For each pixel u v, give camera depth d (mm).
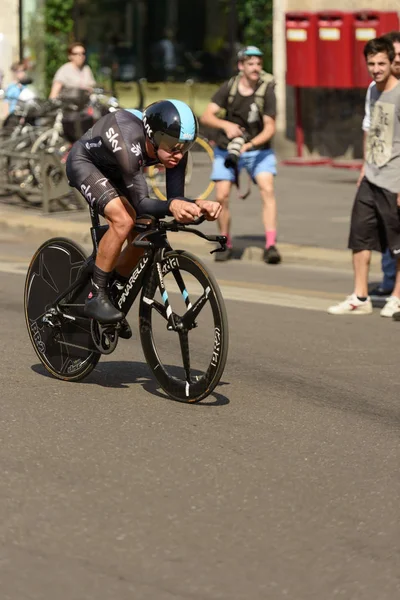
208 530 6418
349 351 11078
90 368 9508
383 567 5953
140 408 8875
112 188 8836
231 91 15859
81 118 22656
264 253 16734
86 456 7660
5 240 19156
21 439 8008
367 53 12273
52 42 31625
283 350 11062
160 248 8945
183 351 8898
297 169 27000
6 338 11242
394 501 6945
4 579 5754
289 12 27641
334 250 16922
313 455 7809
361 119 27453
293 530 6445
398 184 12406
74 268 9461
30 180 21625
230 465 7547
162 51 30594
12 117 22938
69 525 6457
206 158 24938
